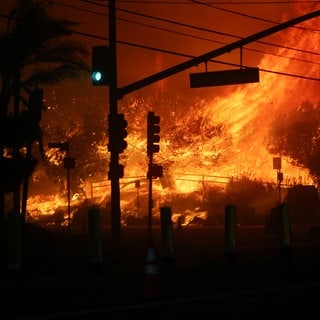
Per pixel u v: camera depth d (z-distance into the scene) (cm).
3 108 2909
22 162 2734
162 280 1642
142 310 1214
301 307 1234
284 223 2195
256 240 3250
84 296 1408
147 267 1337
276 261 2138
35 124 2817
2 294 1456
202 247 2752
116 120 2566
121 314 1178
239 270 1880
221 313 1177
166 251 1981
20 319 1134
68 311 1214
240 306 1247
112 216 2542
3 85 2920
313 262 2103
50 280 1719
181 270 1895
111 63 2548
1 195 2861
